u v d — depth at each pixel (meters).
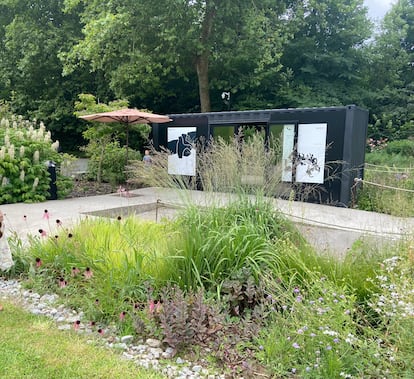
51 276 3.20
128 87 15.70
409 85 18.59
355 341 2.04
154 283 2.88
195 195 4.07
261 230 3.54
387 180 8.00
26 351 2.18
